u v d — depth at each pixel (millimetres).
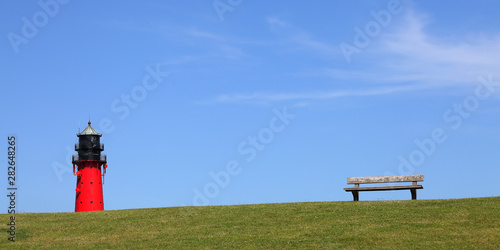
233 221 28594
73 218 30859
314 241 24109
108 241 25547
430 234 24516
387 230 25531
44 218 31000
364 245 23266
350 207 30688
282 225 27406
